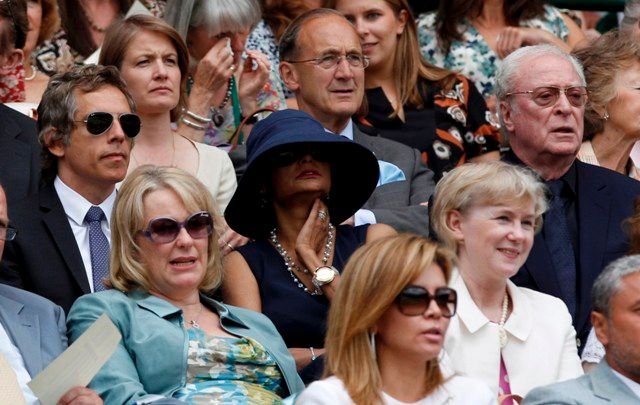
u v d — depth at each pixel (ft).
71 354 77.92
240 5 117.29
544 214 102.99
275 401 85.35
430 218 94.43
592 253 102.01
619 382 80.69
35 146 100.89
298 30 112.57
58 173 96.12
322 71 111.34
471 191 89.86
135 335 84.94
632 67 115.14
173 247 86.79
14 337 84.79
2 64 105.81
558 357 89.92
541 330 90.63
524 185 89.71
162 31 105.91
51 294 91.35
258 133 97.76
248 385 85.92
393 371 74.49
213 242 89.56
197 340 86.33
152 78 104.99
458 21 131.44
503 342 89.35
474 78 130.11
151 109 105.29
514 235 89.40
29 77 118.42
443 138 121.08
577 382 81.82
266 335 89.51
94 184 95.71
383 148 113.80
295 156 95.86
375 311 73.15
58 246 92.58
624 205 104.88
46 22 120.98
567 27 138.41
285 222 96.78
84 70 96.78
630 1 129.49
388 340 74.13
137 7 114.62
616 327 80.64
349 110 111.75
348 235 98.53
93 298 86.69
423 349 73.67
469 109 123.95
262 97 124.67
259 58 120.47
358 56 112.16
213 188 106.63
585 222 103.30
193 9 117.19
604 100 115.03
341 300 74.28
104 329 79.15
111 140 95.20
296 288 95.04
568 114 104.99
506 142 119.55
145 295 87.20
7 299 86.33
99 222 95.61
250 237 97.71
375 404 72.95
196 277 87.35
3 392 79.77
